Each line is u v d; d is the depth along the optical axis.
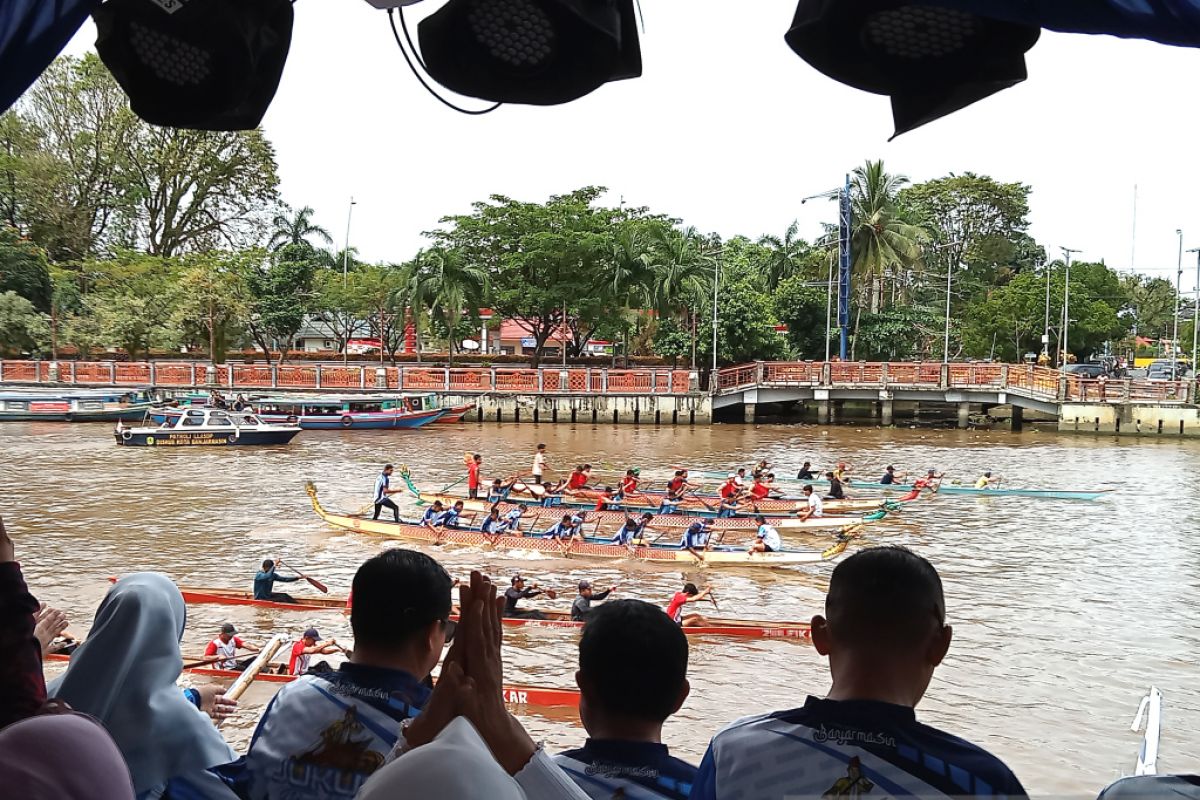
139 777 2.91
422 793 1.67
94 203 59.56
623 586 18.11
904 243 59.72
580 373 51.00
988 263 79.12
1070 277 67.31
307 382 51.41
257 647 13.12
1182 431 47.59
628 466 34.59
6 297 52.72
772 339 56.34
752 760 2.49
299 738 3.04
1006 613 16.47
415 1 3.58
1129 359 82.44
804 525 24.19
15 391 50.62
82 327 53.47
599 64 3.58
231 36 3.54
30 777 1.79
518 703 11.52
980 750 2.43
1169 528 24.47
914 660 2.56
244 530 22.48
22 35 3.16
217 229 61.97
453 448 39.28
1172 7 2.64
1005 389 49.84
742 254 70.56
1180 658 14.11
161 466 32.81
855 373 51.38
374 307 61.78
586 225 52.97
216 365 51.69
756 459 37.03
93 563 18.92
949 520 25.62
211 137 57.12
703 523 22.34
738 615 16.28
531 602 16.39
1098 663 13.85
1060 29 2.80
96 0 3.22
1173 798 2.19
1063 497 29.33
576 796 2.16
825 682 12.74
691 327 57.91
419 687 3.13
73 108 56.28
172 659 3.08
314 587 17.52
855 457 38.22
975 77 3.30
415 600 3.15
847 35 3.33
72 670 2.91
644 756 2.77
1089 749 10.84
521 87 3.66
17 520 23.22
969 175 78.31
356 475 31.38
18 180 55.62
